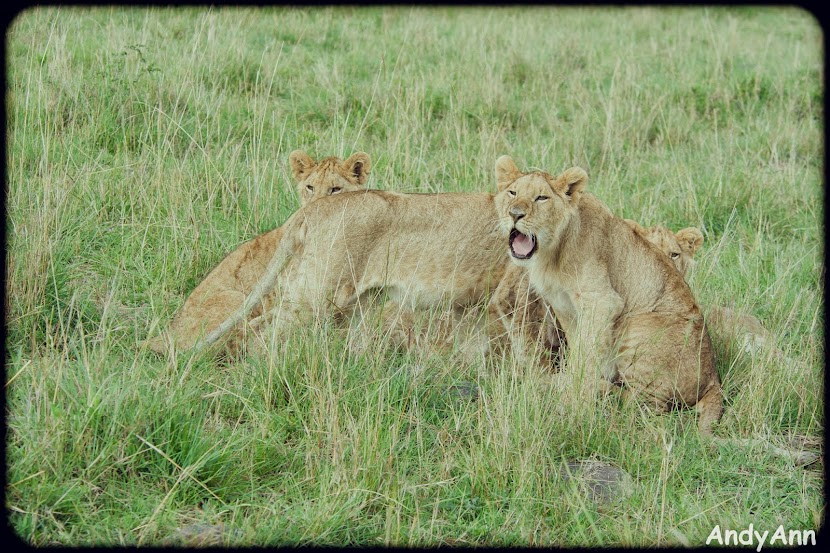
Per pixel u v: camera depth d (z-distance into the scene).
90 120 14.56
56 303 10.41
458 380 10.02
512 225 10.12
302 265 10.46
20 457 7.64
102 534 7.23
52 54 16.14
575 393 9.42
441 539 7.67
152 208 12.45
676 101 19.55
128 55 16.72
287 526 7.56
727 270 13.15
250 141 15.39
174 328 10.46
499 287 10.84
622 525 7.95
